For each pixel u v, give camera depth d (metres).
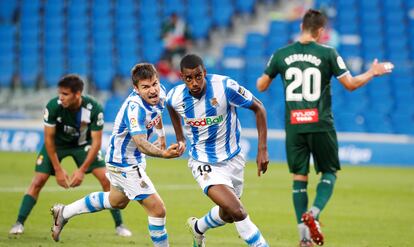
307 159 26.12
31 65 81.56
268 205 36.12
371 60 74.94
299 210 25.81
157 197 22.12
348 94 68.56
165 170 52.06
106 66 79.25
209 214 23.09
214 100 21.70
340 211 34.47
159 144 23.19
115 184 22.78
